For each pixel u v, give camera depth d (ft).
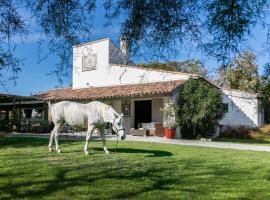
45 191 26.63
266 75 17.37
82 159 40.34
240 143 75.05
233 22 15.78
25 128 97.86
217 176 33.30
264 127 98.37
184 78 85.46
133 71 94.58
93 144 57.62
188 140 74.28
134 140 68.13
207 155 47.67
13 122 97.91
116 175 32.19
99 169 34.53
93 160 39.78
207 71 18.39
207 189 28.43
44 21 18.37
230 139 89.40
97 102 45.78
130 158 42.09
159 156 44.91
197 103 80.23
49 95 106.32
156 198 25.54
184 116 79.92
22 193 26.00
